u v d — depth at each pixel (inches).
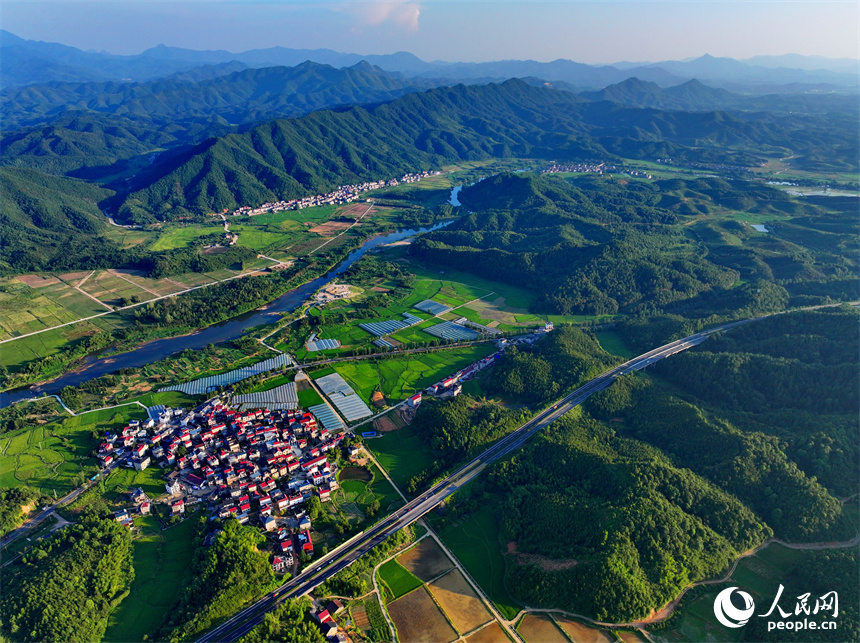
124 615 5221.5
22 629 4872.0
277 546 6018.7
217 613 5059.1
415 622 5236.2
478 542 6259.8
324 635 4992.6
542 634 5132.9
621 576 5295.3
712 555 5753.0
